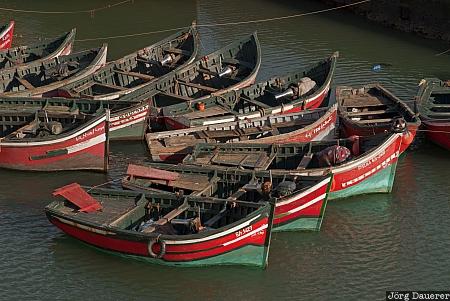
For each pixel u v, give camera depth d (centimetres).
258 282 3366
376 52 6372
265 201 3509
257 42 5581
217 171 3762
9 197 4125
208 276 3394
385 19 7094
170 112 4656
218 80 5441
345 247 3612
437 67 5966
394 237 3694
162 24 7381
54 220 3575
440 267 3456
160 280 3375
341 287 3322
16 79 5447
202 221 3503
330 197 3956
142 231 3338
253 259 3381
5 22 7588
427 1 6606
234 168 3831
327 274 3412
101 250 3544
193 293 3294
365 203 4006
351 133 4456
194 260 3347
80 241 3594
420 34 6762
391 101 4741
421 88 4897
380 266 3466
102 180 4322
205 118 4575
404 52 6353
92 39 6988
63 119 4478
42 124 4406
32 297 3278
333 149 3856
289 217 3578
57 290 3325
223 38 6838
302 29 7056
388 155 3934
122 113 4550
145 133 4703
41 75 5566
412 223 3819
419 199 4041
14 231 3769
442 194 4091
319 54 6347
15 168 4384
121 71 5419
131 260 3491
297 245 3631
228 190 3759
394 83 5638
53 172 4391
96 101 4631
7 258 3550
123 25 7406
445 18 6512
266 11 7688
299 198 3512
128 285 3350
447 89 4888
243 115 4541
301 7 7794
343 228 3775
